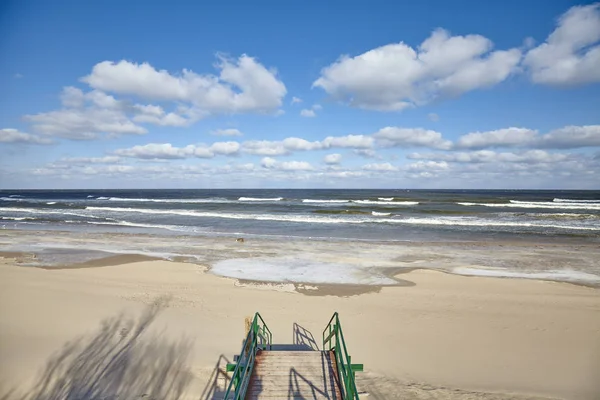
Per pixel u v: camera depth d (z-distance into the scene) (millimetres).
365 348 9391
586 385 7789
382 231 28297
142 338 9617
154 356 8695
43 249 21250
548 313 11664
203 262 18234
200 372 8031
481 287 14406
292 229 29344
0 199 79000
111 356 8656
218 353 8875
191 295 13172
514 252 20797
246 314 11461
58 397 7094
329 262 18359
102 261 18391
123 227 30578
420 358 8898
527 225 30375
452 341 9797
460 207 48500
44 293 13172
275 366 6809
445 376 8102
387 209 45000
